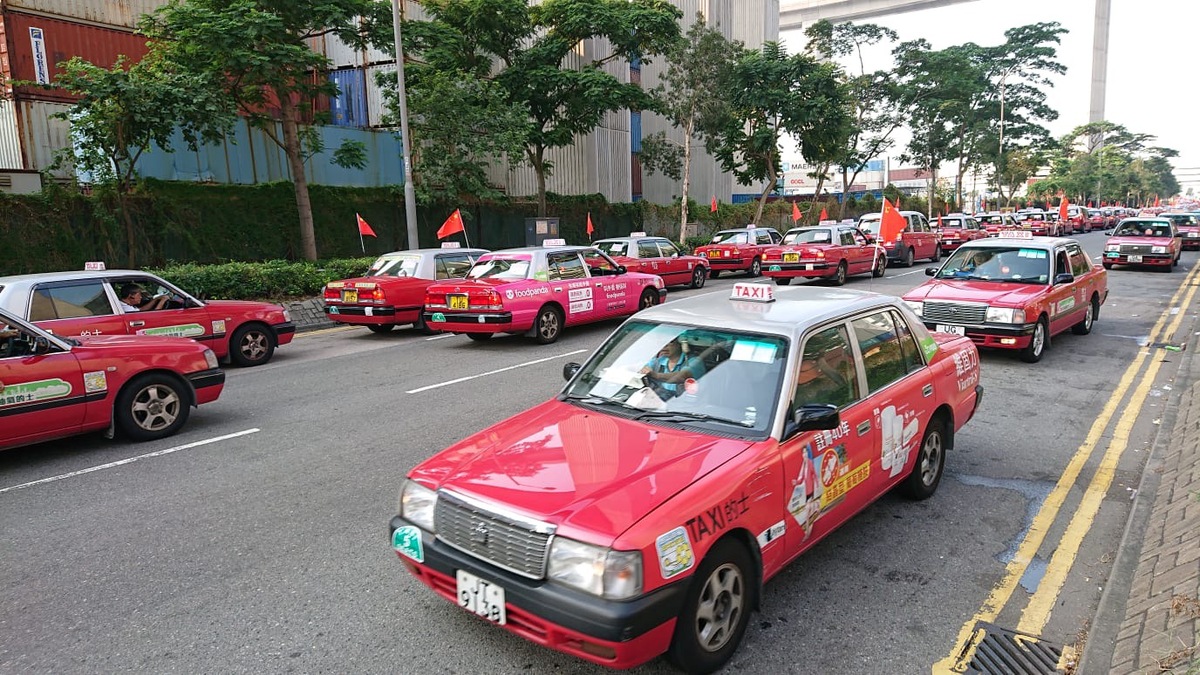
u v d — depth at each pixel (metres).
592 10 23.69
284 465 6.21
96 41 18.33
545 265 12.23
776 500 3.45
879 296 4.86
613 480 3.16
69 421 6.44
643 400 3.98
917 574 4.19
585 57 31.55
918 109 42.91
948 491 5.42
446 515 3.27
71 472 6.14
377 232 22.47
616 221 31.94
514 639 3.56
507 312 11.39
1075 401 7.91
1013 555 4.41
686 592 2.94
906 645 3.49
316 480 5.83
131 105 14.23
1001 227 32.91
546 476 3.25
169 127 15.10
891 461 4.52
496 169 27.78
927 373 4.96
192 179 19.28
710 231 37.88
